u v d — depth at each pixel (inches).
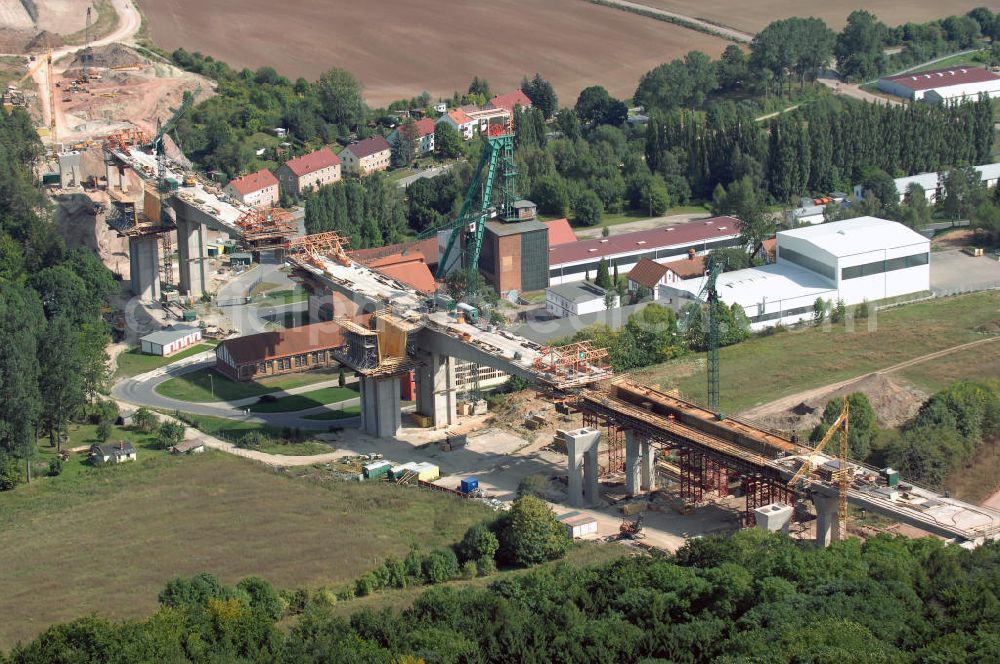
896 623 7145.7
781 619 7165.4
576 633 7278.5
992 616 7175.2
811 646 6668.3
